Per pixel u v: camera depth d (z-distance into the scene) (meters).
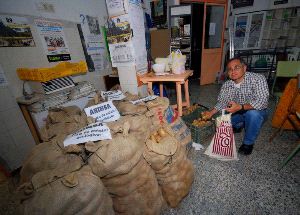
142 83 2.45
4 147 1.84
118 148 1.06
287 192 1.41
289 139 2.13
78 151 1.11
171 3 4.32
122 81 2.39
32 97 1.92
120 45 2.18
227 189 1.49
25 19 2.00
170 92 4.14
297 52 4.59
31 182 0.93
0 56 1.80
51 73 1.90
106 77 3.14
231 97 2.03
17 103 1.92
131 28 2.06
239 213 1.28
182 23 4.71
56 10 2.35
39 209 0.82
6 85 1.83
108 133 1.14
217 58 5.09
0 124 1.79
